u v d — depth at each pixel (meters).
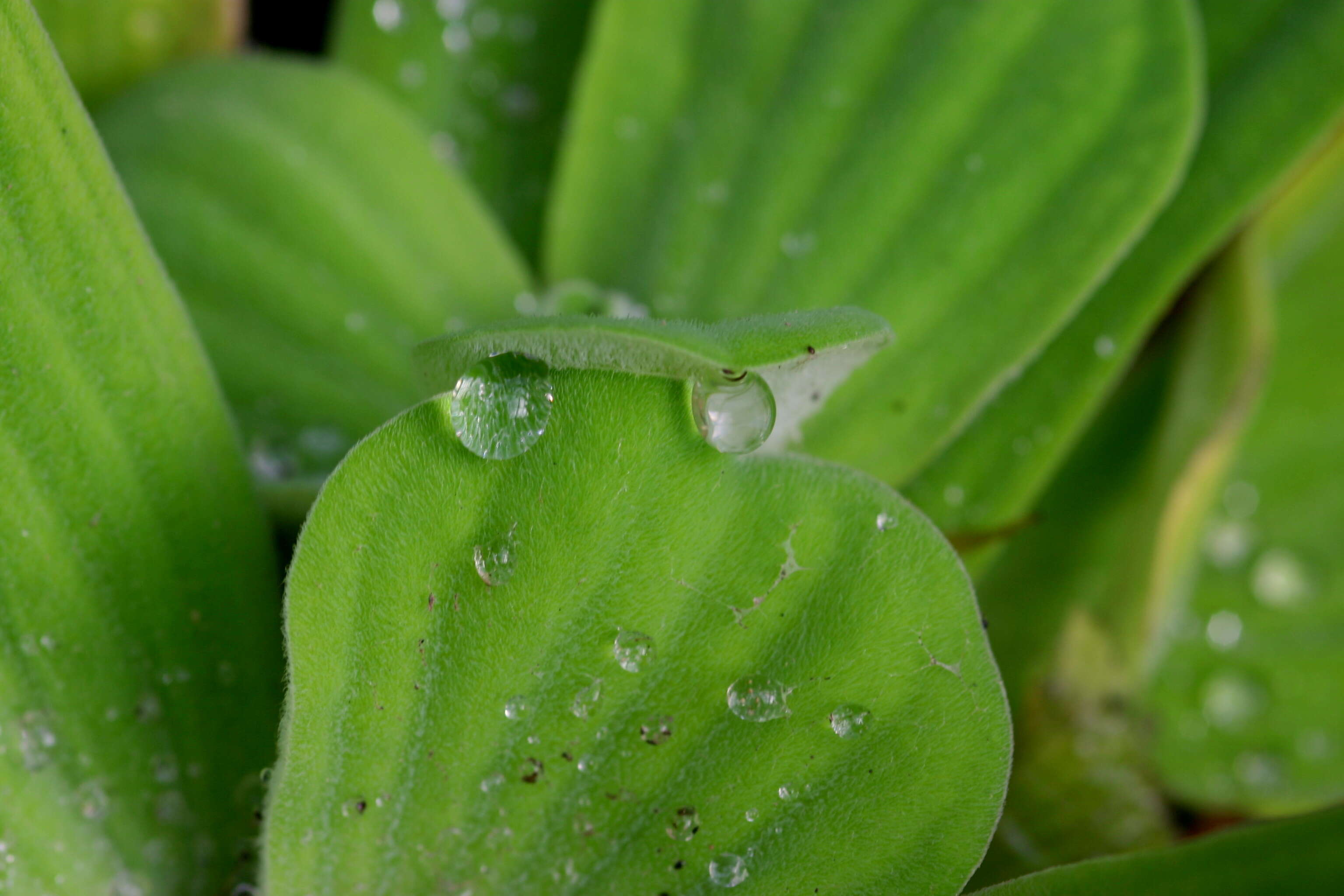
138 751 0.24
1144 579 0.29
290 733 0.23
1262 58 0.29
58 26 0.30
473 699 0.23
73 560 0.24
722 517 0.22
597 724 0.23
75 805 0.24
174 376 0.24
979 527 0.28
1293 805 0.30
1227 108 0.29
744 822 0.23
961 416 0.27
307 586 0.22
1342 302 0.34
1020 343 0.27
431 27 0.32
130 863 0.24
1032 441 0.28
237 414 0.28
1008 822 0.29
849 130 0.28
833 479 0.22
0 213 0.23
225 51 0.32
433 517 0.22
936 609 0.23
